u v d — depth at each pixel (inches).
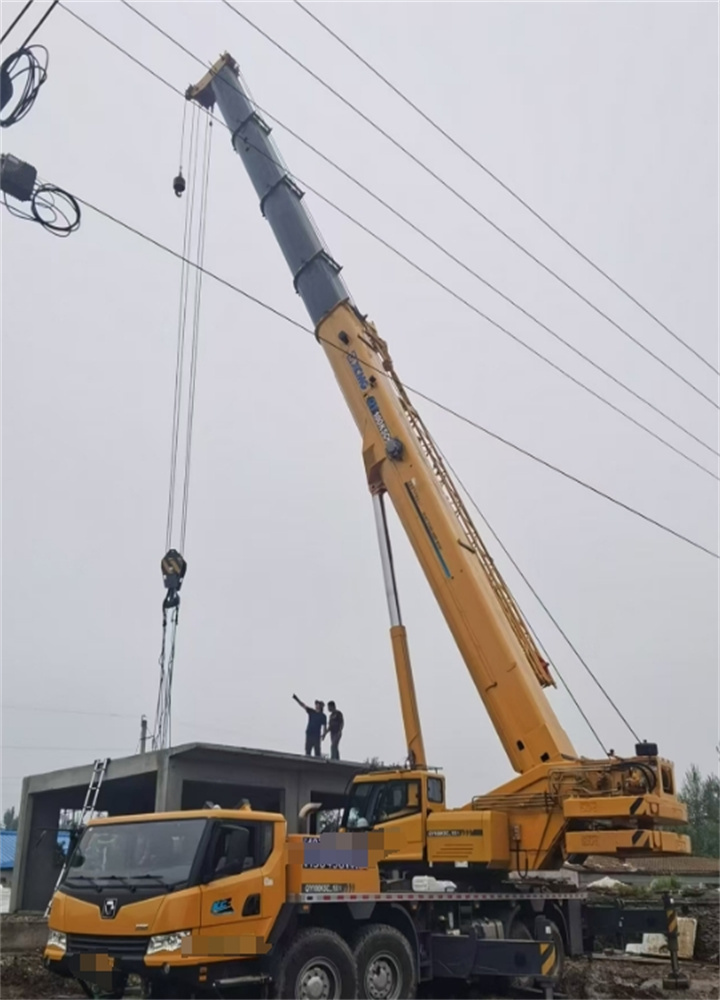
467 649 553.6
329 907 405.1
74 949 357.7
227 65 762.2
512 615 580.4
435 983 506.6
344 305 663.1
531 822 506.6
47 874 832.9
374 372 636.1
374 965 415.2
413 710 579.8
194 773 721.0
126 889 355.6
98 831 390.0
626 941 718.5
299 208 704.4
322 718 824.9
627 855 497.7
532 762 520.7
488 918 506.9
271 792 821.2
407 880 491.8
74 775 802.2
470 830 506.9
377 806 546.3
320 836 407.8
